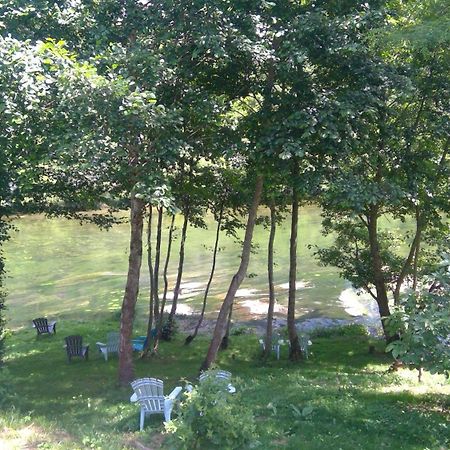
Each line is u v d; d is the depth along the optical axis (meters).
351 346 18.55
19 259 33.81
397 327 8.74
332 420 8.69
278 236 38.75
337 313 23.56
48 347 18.17
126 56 10.51
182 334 20.28
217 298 25.73
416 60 13.68
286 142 10.81
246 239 13.67
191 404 6.96
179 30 11.14
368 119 12.44
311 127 10.48
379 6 11.95
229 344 18.72
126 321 12.29
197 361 15.87
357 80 11.85
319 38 11.41
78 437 7.84
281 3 11.84
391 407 9.38
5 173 12.71
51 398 11.06
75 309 24.52
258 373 13.89
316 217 44.47
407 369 14.79
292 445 7.49
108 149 10.01
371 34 11.23
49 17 11.84
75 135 9.47
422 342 8.04
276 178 12.82
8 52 9.15
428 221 16.05
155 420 8.84
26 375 13.91
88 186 14.30
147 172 10.27
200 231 41.03
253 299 25.59
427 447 7.61
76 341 15.81
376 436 7.99
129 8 11.41
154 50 11.34
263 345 18.05
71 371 14.34
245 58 11.86
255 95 12.69
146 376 13.27
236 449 7.05
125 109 9.65
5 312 24.03
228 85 12.77
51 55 9.66
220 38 10.68
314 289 27.11
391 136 13.36
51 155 9.84
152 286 17.33
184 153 11.05
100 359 16.16
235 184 16.45
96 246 37.38
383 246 18.92
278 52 11.66
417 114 14.58
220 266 31.62
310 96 11.58
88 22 11.69
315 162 12.00
